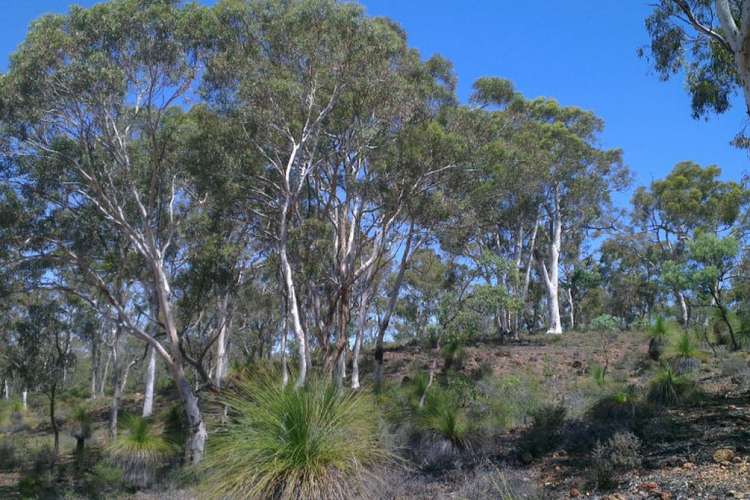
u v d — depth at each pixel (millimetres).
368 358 33781
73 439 29031
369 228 24500
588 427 11742
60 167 19578
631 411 12477
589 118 39281
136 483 18578
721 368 17562
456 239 24797
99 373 46500
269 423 7078
